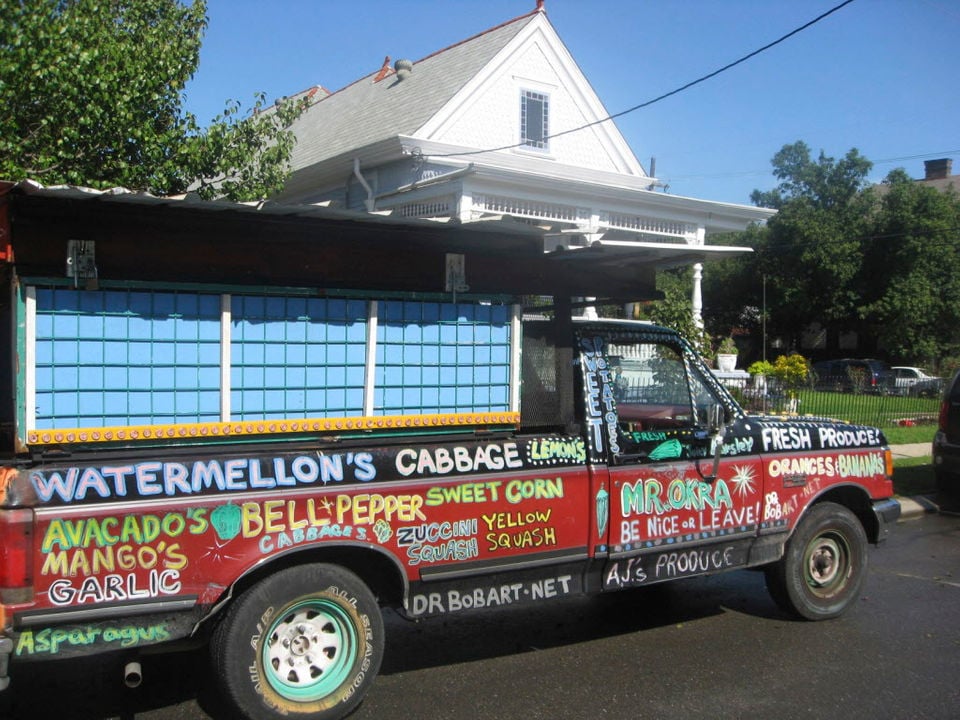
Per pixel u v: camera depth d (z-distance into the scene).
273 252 4.30
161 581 3.79
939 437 10.74
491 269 4.91
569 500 4.86
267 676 4.05
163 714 4.41
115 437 3.92
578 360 5.16
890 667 5.19
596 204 16.09
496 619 6.11
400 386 4.63
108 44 8.74
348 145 18.39
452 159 16.47
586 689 4.82
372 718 4.43
